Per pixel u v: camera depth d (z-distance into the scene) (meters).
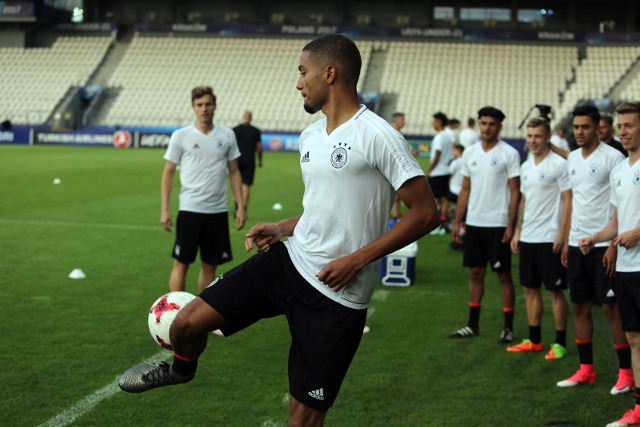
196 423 4.51
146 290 8.14
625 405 5.02
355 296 3.23
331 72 3.22
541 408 4.93
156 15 46.06
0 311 7.09
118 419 4.54
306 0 44.72
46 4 44.50
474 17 43.41
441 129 13.59
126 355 5.79
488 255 6.66
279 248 3.36
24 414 4.56
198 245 6.87
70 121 39.50
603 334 6.99
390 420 4.67
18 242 11.04
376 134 3.13
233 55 43.25
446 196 13.77
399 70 40.84
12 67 42.91
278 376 5.43
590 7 42.38
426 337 6.67
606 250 5.23
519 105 38.06
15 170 23.03
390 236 3.13
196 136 6.71
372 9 44.34
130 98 40.97
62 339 6.20
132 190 18.53
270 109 39.81
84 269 9.23
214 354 5.96
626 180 4.73
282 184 20.89
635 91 37.19
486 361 6.00
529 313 6.33
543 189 6.14
